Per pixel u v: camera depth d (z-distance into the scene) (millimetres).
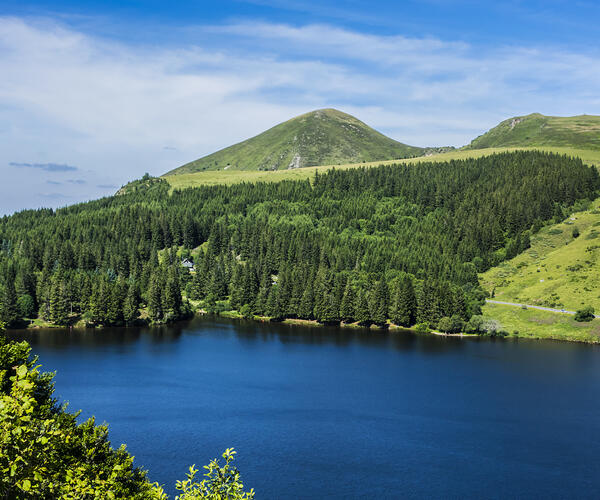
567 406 128000
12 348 44969
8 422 25812
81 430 43469
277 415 118375
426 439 106125
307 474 89125
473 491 84562
